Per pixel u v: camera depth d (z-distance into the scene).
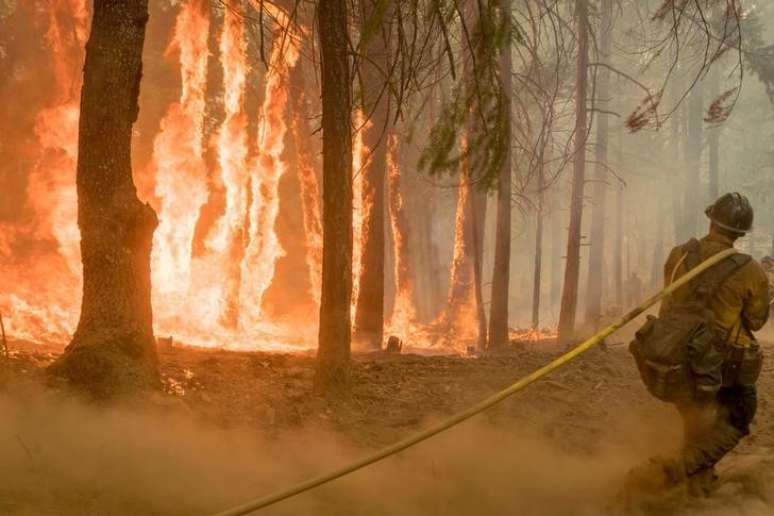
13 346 10.81
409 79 9.24
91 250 8.11
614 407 8.90
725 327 5.93
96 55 8.20
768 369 11.28
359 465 4.89
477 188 9.70
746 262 5.95
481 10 9.20
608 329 5.41
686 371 5.80
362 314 17.75
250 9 21.31
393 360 11.44
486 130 9.46
